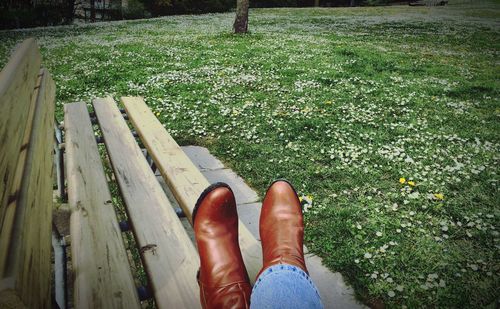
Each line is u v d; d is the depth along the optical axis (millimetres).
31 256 1182
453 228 3371
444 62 10930
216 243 1653
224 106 6465
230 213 1769
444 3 41125
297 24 21625
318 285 2738
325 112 6250
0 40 15992
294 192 1951
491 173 4316
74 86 7719
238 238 1957
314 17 26547
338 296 2652
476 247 3146
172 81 8023
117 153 2840
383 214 3549
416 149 4941
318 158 4590
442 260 2982
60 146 3590
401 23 22438
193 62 10062
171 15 31875
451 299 2613
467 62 11039
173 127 5531
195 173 2539
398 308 2566
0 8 23406
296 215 1798
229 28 19141
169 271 1738
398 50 12867
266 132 5379
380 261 2953
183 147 4953
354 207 3650
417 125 5801
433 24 21922
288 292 1325
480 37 16719
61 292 2045
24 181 1464
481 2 44500
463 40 15781
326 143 5031
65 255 2156
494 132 5578
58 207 3537
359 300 2629
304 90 7535
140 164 2684
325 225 3369
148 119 3500
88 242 1884
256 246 2033
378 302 2613
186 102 6676
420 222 3439
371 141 5184
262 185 4055
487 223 3402
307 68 9484
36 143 1934
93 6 28766
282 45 13188
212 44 13305
